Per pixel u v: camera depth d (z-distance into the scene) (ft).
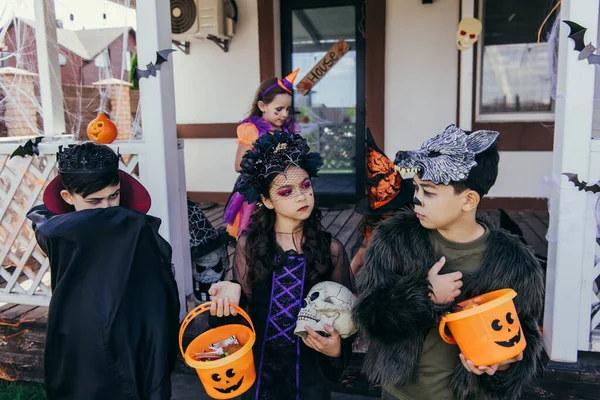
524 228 14.66
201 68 19.38
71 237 5.27
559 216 6.68
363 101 18.63
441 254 4.79
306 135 19.45
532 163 16.92
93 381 5.32
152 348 5.42
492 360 4.23
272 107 9.19
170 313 5.64
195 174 20.22
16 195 9.81
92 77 19.97
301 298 5.46
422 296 4.48
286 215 5.36
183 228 8.89
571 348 6.91
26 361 9.06
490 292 4.52
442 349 4.84
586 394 6.86
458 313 4.25
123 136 19.35
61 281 5.25
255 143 5.43
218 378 4.78
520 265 4.56
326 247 5.62
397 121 17.80
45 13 10.42
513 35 16.47
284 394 5.41
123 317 5.27
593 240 6.66
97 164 5.72
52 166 8.79
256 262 5.45
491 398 4.62
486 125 16.93
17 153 8.62
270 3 18.15
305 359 5.51
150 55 7.98
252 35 18.62
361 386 7.82
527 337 4.65
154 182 8.25
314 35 18.75
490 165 4.51
